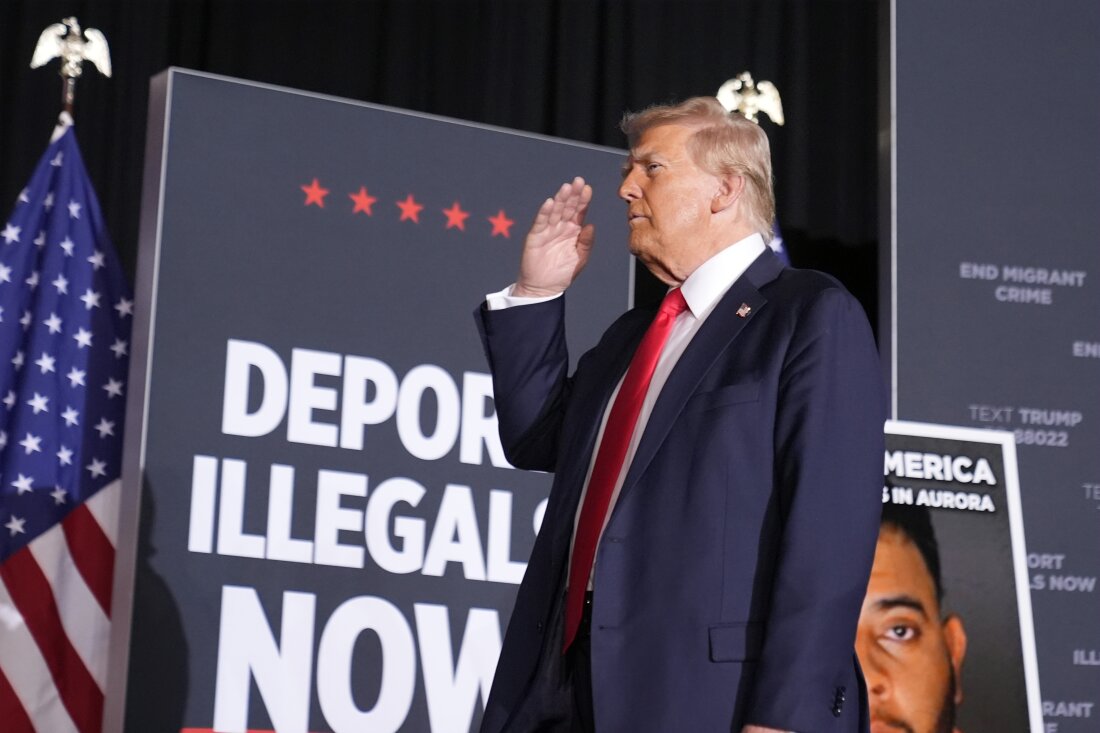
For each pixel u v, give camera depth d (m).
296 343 3.07
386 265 3.18
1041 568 3.35
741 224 1.72
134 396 2.95
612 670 1.48
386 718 3.02
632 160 1.76
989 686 2.92
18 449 3.13
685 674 1.45
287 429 3.04
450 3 4.23
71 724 3.05
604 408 1.72
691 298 1.68
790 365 1.53
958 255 3.43
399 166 3.23
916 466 3.00
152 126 3.07
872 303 4.41
